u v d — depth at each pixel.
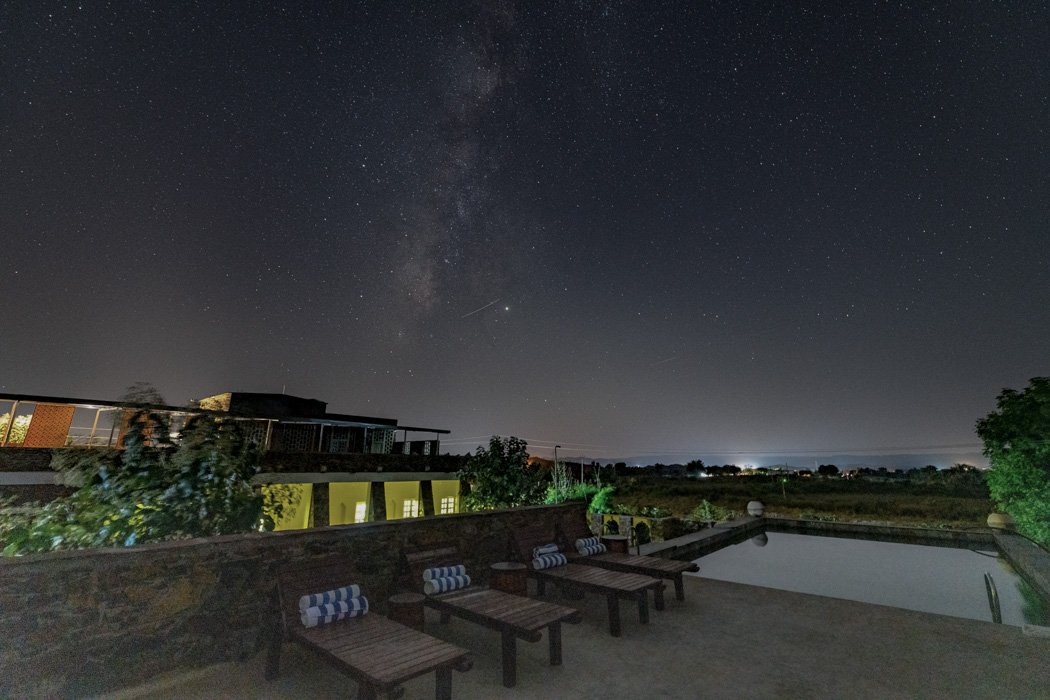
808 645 4.73
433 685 3.90
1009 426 9.09
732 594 6.50
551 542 7.11
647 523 17.95
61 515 4.95
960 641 4.80
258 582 4.39
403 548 5.53
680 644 4.77
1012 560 8.67
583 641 4.87
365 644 3.62
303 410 25.05
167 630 3.87
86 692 3.46
